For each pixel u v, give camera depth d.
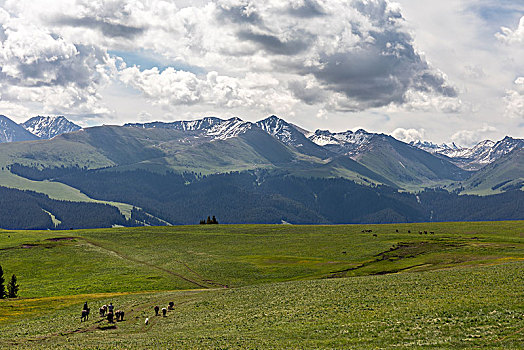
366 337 35.53
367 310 46.12
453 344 31.09
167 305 67.06
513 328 33.25
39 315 66.56
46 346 43.31
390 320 40.25
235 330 43.97
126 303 71.56
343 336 36.75
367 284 64.25
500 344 30.02
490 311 39.22
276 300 59.78
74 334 50.72
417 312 42.00
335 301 53.41
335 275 98.00
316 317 45.75
